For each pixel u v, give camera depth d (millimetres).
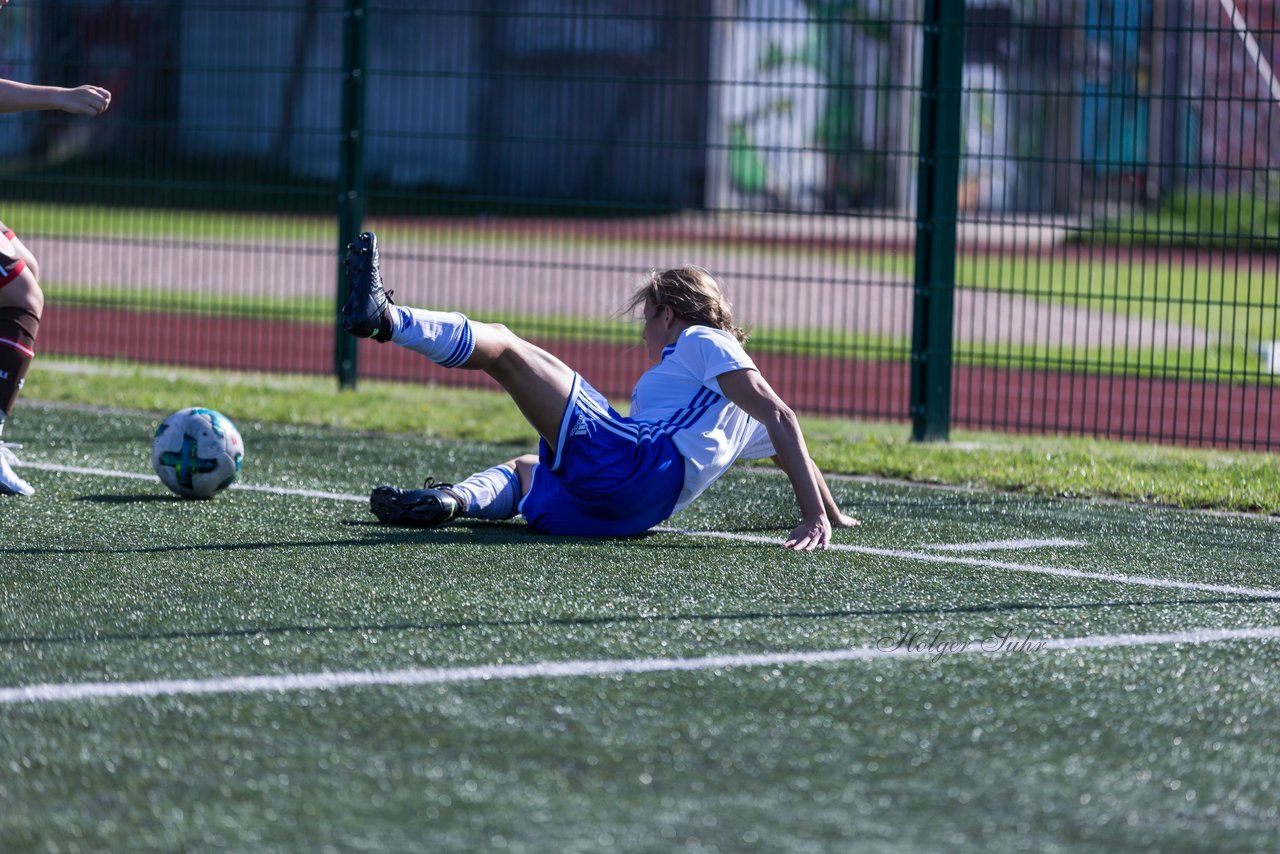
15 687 12422
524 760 10961
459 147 51750
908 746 11422
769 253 81062
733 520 21266
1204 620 15578
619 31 41281
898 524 21266
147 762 10805
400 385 37719
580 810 10055
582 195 58469
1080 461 27375
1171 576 17984
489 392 36625
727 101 81438
